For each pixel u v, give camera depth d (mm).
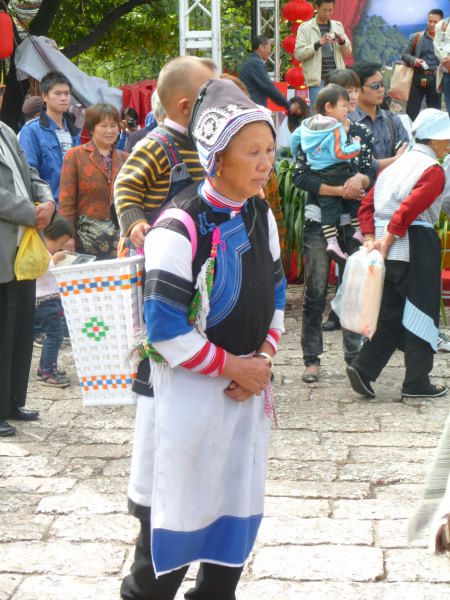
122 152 7820
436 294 6379
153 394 2973
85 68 31891
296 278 10594
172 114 3523
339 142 6789
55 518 4625
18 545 4328
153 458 2961
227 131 2730
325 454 5445
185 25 11594
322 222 6938
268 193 8617
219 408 2904
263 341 3088
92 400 3139
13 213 5555
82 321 3107
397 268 6285
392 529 4422
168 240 2809
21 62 14406
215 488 2941
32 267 5676
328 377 7160
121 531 4465
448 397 6551
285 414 6234
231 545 3002
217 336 2900
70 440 5812
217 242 2844
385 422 6039
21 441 5797
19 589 3930
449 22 13453
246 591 3865
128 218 3498
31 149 8477
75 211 7680
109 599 3842
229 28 26688
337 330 8688
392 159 7867
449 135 6258
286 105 12492
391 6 17812
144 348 2990
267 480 5055
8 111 16547
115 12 20016
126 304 3051
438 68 13414
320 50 13734
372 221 6602
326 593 3844
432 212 6387
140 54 27375
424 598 3799
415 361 6434
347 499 4793
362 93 8234
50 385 7016
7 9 14602
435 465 2906
